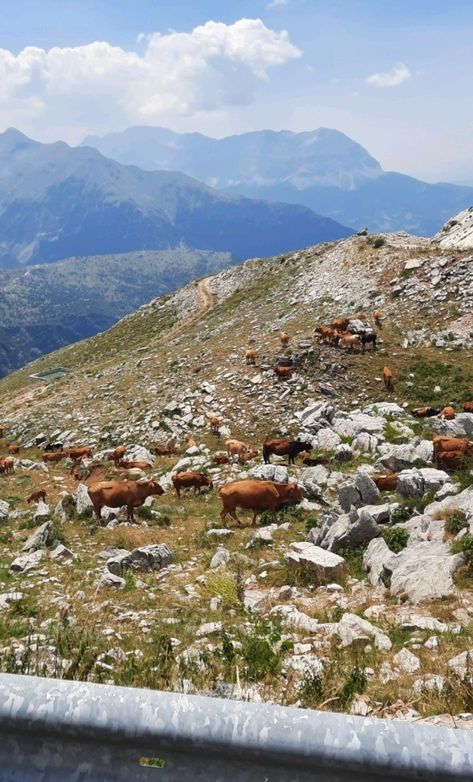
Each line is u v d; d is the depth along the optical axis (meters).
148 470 32.38
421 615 10.34
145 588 13.89
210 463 30.22
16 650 6.17
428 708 5.44
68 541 19.25
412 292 52.91
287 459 29.27
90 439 41.06
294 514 19.38
